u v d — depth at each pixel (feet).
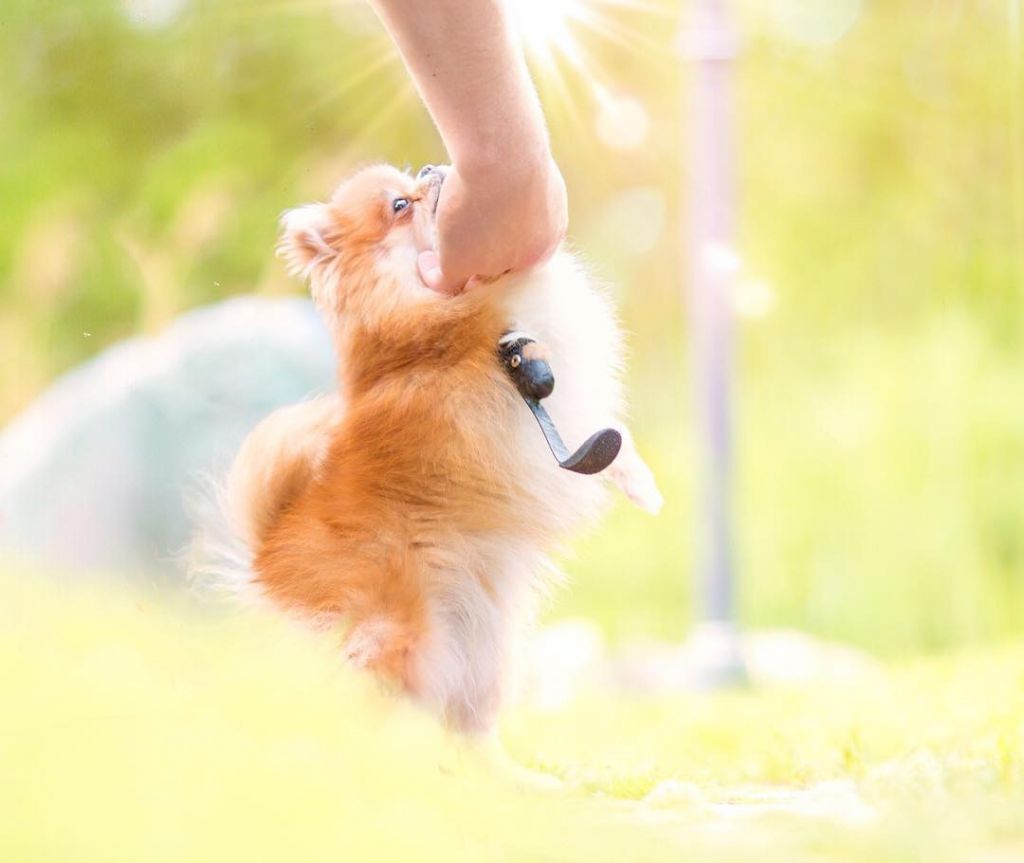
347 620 16.14
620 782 17.38
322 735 14.08
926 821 13.35
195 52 61.82
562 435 16.84
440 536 16.58
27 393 55.42
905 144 61.36
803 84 62.18
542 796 15.96
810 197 61.31
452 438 16.51
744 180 61.11
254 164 60.64
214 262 59.11
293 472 17.47
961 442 54.13
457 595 16.61
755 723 25.31
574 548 18.24
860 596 52.16
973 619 51.24
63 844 10.99
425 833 12.37
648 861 12.33
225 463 20.63
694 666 36.91
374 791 13.10
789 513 54.39
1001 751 16.90
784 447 56.29
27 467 35.70
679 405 62.23
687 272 61.11
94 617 17.12
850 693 28.96
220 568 17.63
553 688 37.14
